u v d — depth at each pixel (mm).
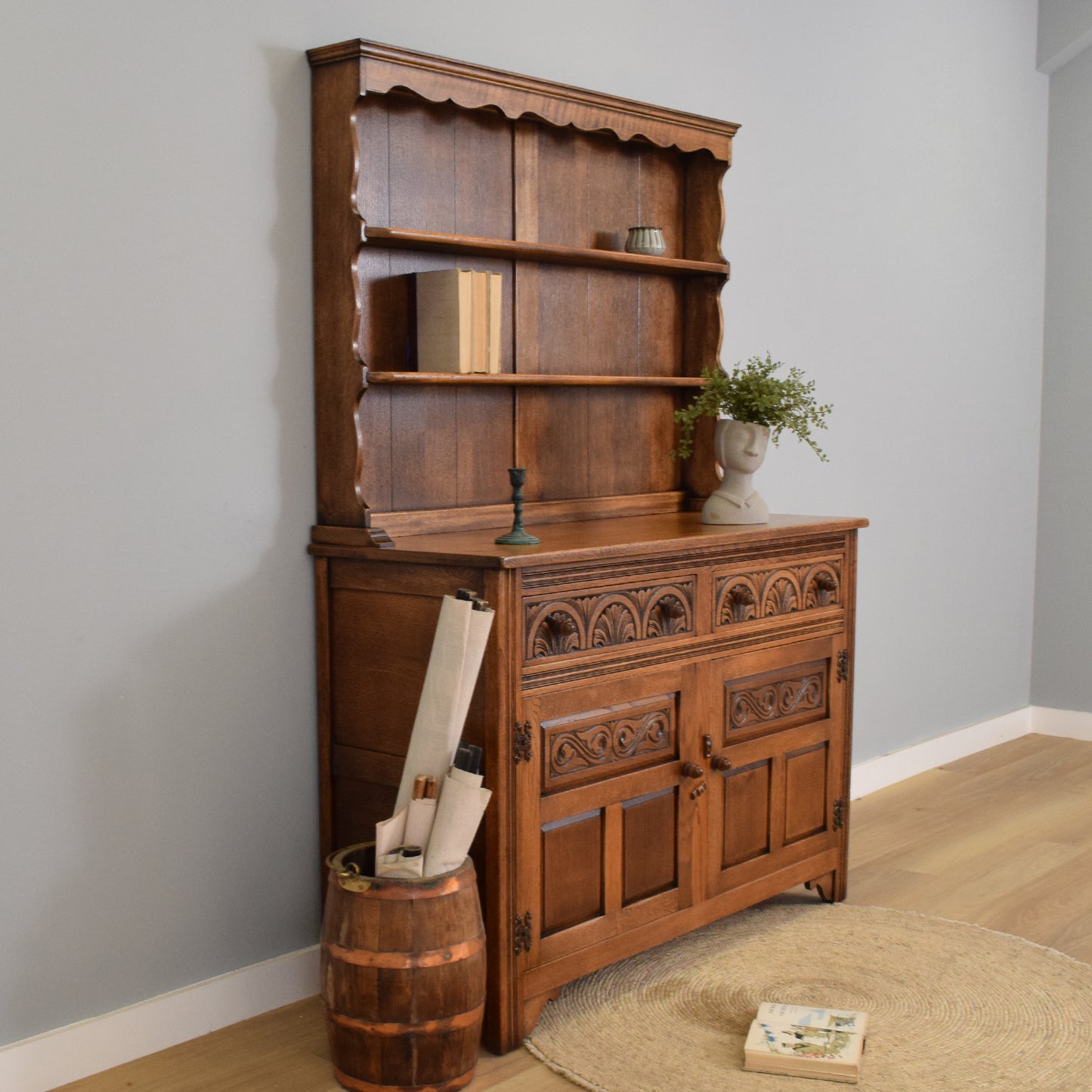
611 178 3527
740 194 3990
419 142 3031
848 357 4488
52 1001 2516
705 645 3104
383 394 3002
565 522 3436
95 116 2469
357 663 2855
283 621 2875
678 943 3275
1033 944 3240
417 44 3055
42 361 2424
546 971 2746
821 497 4414
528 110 3082
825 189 4332
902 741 4883
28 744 2447
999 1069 2621
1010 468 5387
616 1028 2795
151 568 2621
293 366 2850
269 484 2824
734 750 3203
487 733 2611
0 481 2375
